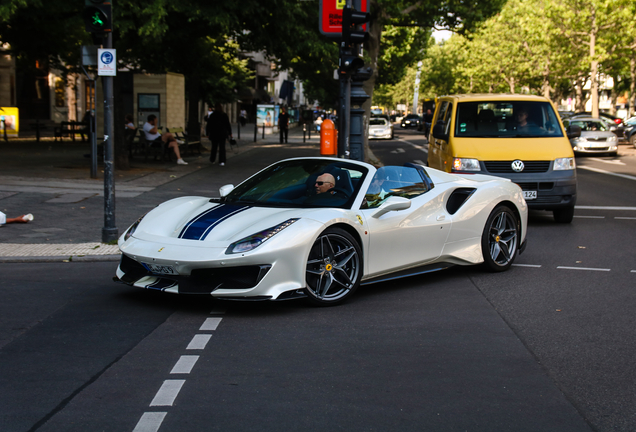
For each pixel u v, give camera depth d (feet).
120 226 30.35
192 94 78.02
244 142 105.91
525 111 36.01
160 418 10.89
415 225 20.54
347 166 20.71
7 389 12.12
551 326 16.60
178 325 16.43
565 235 30.78
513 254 23.67
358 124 41.52
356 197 19.58
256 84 243.60
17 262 24.22
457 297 19.62
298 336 15.57
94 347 14.64
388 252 19.88
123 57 69.05
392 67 147.74
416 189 21.42
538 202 33.17
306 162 21.58
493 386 12.50
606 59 124.36
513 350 14.67
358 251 18.80
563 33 127.65
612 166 70.33
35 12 46.19
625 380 12.90
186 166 59.77
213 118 62.59
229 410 11.24
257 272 16.87
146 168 56.24
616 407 11.59
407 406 11.50
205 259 16.76
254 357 14.03
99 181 45.06
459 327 16.46
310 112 179.01
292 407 11.39
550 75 159.43
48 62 77.87
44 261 24.39
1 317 17.01
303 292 17.65
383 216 19.79
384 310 18.06
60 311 17.66
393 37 129.49
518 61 166.20
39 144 82.33
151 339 15.24
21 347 14.60
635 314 17.74
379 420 10.91
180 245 17.57
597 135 85.20
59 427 10.53
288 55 58.54
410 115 225.76
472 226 22.36
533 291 20.36
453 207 22.26
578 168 67.77
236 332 15.87
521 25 136.05
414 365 13.61
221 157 62.59
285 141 107.34
